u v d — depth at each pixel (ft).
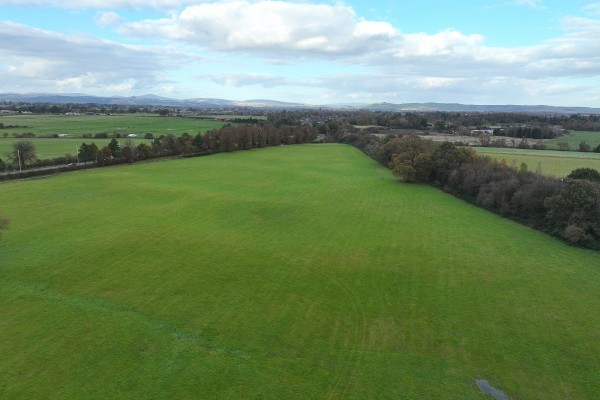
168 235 173.58
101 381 83.05
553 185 212.84
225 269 140.97
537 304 121.49
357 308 116.67
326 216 215.51
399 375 87.86
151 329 102.53
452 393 82.84
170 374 85.81
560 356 95.96
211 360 90.89
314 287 129.39
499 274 143.02
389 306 118.21
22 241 162.20
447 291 128.77
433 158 315.58
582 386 85.71
